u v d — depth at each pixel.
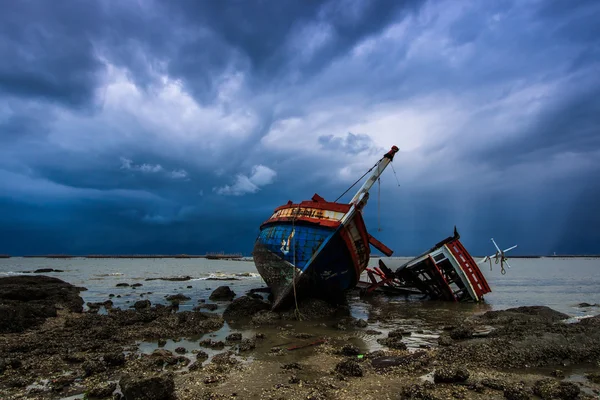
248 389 9.45
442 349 12.77
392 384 9.84
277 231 22.53
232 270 79.19
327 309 20.94
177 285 41.56
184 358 12.18
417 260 29.75
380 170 22.67
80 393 9.41
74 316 20.41
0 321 16.30
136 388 8.35
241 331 16.72
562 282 48.94
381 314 22.53
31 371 11.05
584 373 10.73
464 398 8.84
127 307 24.34
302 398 8.88
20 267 87.94
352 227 21.42
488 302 28.48
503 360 11.48
